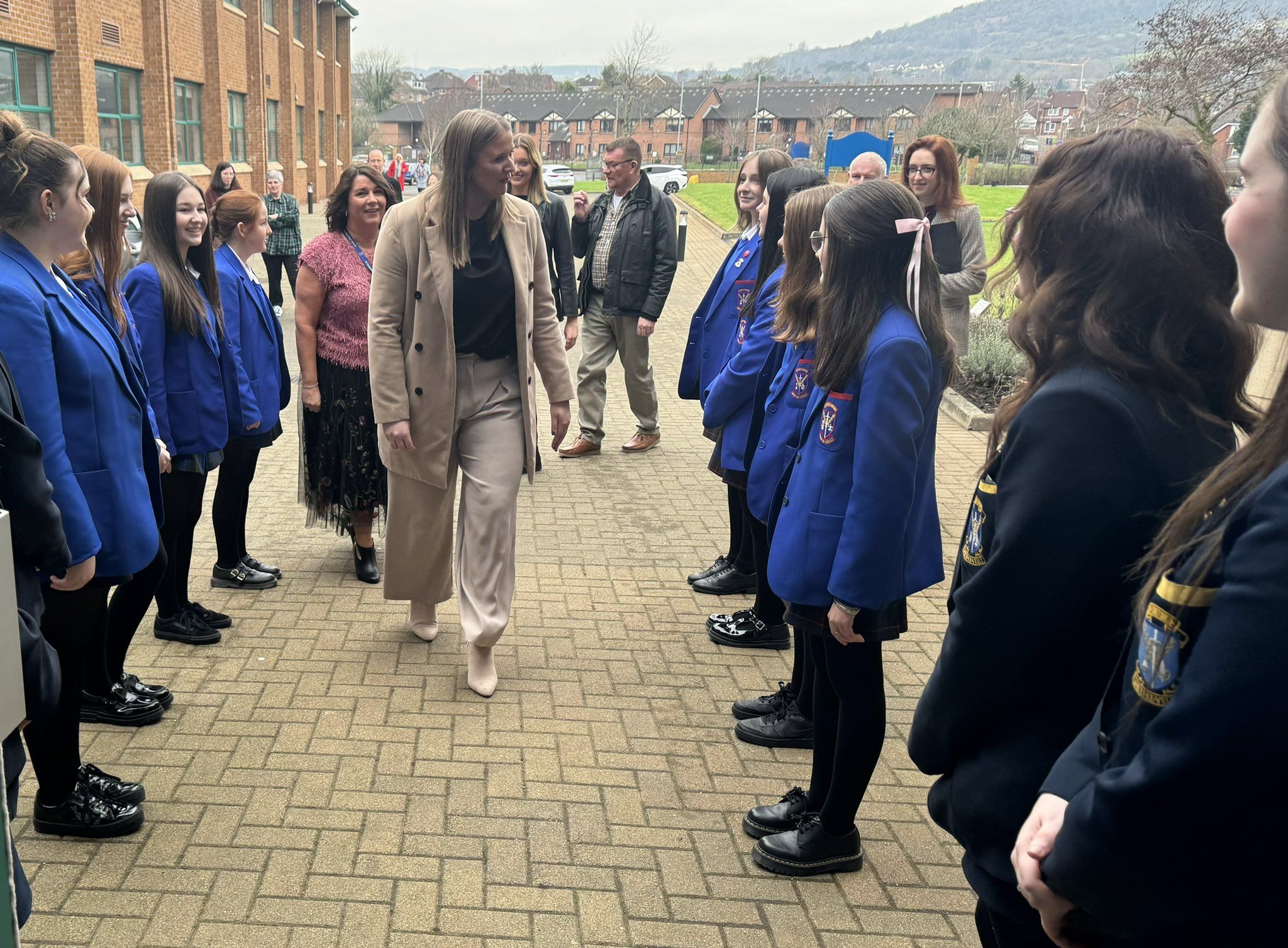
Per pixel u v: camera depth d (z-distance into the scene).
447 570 4.15
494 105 107.00
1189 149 1.48
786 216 3.03
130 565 2.78
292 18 31.09
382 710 3.65
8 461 1.94
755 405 3.86
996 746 1.58
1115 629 1.47
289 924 2.54
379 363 3.77
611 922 2.61
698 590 4.86
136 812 2.88
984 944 1.75
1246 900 1.08
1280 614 0.98
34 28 14.80
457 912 2.62
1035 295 1.54
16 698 1.55
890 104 94.75
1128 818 1.08
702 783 3.27
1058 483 1.43
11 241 2.49
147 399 2.96
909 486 2.47
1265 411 1.20
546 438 7.73
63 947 2.43
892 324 2.50
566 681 3.93
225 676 3.87
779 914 2.67
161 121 19.14
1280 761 0.99
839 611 2.53
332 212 4.71
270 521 5.74
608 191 7.11
